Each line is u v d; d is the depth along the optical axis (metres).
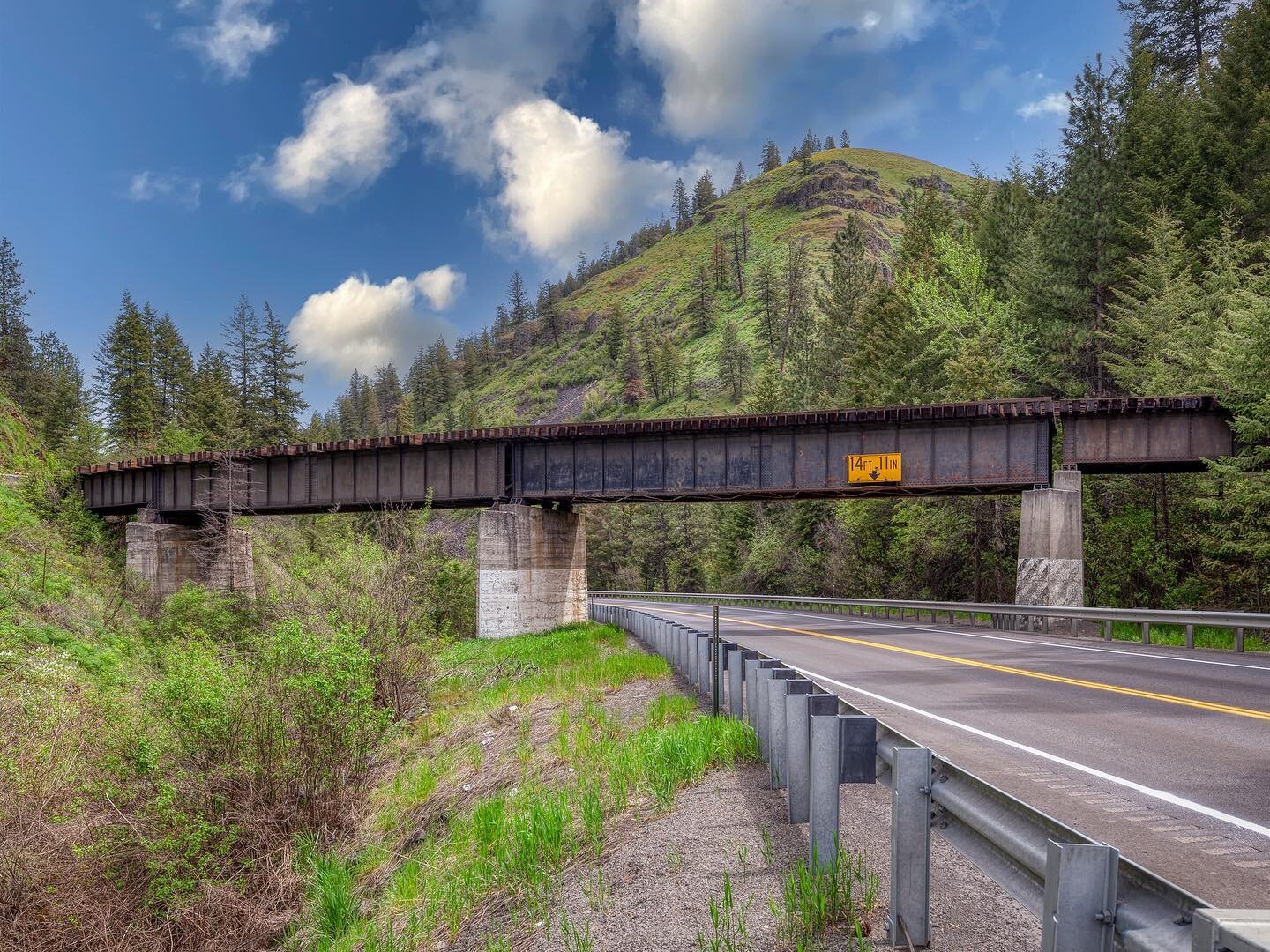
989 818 3.22
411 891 7.50
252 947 8.53
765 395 86.19
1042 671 14.80
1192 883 4.64
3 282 103.38
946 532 41.19
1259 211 38.06
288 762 11.25
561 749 10.52
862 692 12.49
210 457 40.44
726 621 32.59
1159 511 33.06
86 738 10.90
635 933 4.68
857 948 3.96
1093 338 39.75
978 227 65.94
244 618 24.47
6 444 47.38
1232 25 46.16
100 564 40.19
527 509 35.28
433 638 19.45
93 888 8.97
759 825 6.18
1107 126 41.94
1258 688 12.15
